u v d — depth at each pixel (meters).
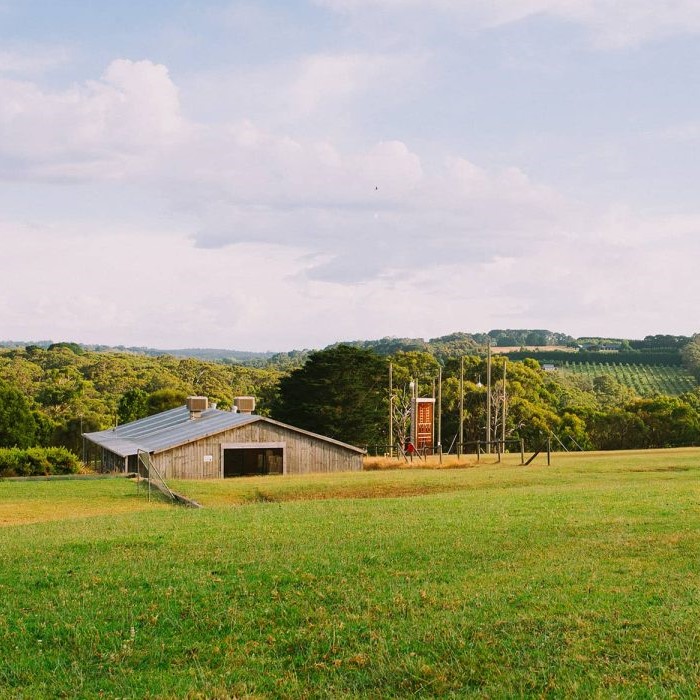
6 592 13.07
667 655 8.98
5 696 8.80
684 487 28.17
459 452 58.56
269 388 114.75
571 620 10.27
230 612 11.43
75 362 131.25
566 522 18.67
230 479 40.41
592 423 87.50
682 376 157.38
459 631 10.09
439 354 188.25
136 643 10.38
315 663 9.38
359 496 33.19
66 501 31.62
